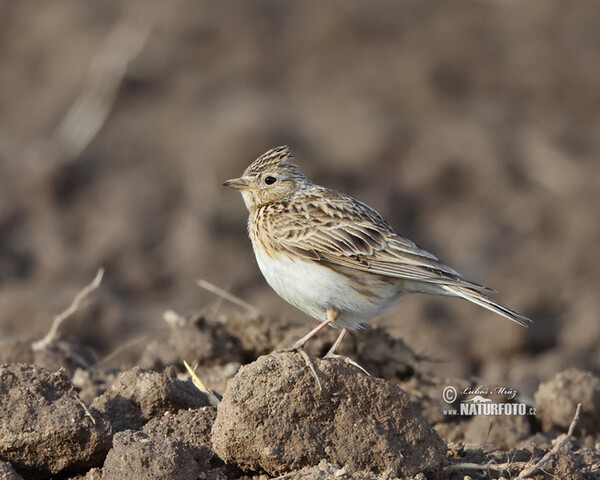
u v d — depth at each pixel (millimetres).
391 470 6441
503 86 23109
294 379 6504
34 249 17688
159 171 20031
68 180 19469
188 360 9820
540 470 6918
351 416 6551
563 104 22703
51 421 6598
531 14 24984
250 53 23797
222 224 18109
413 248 8180
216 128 20422
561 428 9133
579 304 15875
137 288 17016
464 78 23281
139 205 18922
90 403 8422
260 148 19656
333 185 19594
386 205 19203
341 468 6340
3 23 24562
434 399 9562
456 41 24250
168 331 12906
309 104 21859
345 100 21953
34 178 19188
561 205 19031
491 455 7387
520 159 20188
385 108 22141
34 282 16750
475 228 18688
